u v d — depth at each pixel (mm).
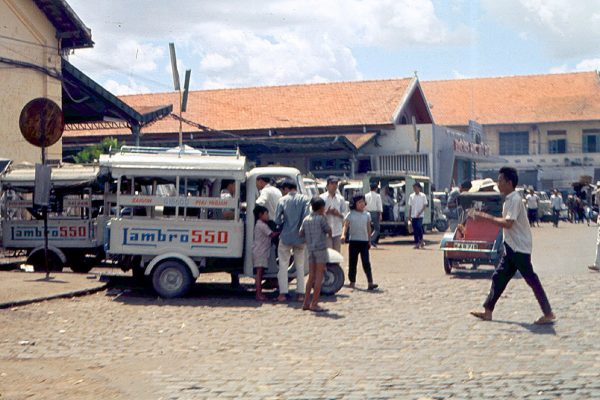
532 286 11891
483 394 7840
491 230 19469
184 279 15148
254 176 15578
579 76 91438
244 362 9609
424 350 10133
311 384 8398
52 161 21531
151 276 15594
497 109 89000
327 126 55219
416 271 20438
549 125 87500
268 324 12305
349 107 57156
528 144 88125
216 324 12320
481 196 19719
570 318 12281
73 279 17250
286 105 58812
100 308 13883
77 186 18969
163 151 16156
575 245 29609
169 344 10773
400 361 9508
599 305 13492
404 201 34344
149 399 7992
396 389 8117
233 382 8570
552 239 33719
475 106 89875
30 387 8539
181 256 15141
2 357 10008
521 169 87438
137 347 10594
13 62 26891
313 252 13617
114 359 9891
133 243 15312
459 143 58156
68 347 10594
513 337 10852
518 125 87938
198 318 12898
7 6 26906
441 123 88625
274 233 15023
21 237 19562
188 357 9961
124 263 15688
